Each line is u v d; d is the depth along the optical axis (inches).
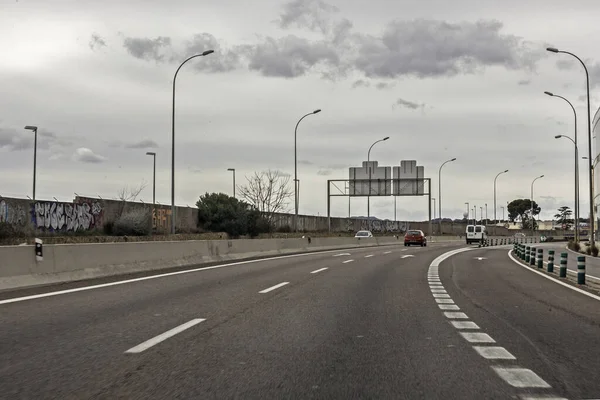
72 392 241.9
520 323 430.3
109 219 1851.6
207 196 2564.0
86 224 1744.6
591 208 1871.3
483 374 277.0
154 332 374.3
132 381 258.8
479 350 331.0
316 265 1046.4
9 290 586.6
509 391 249.0
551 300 580.7
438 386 255.8
